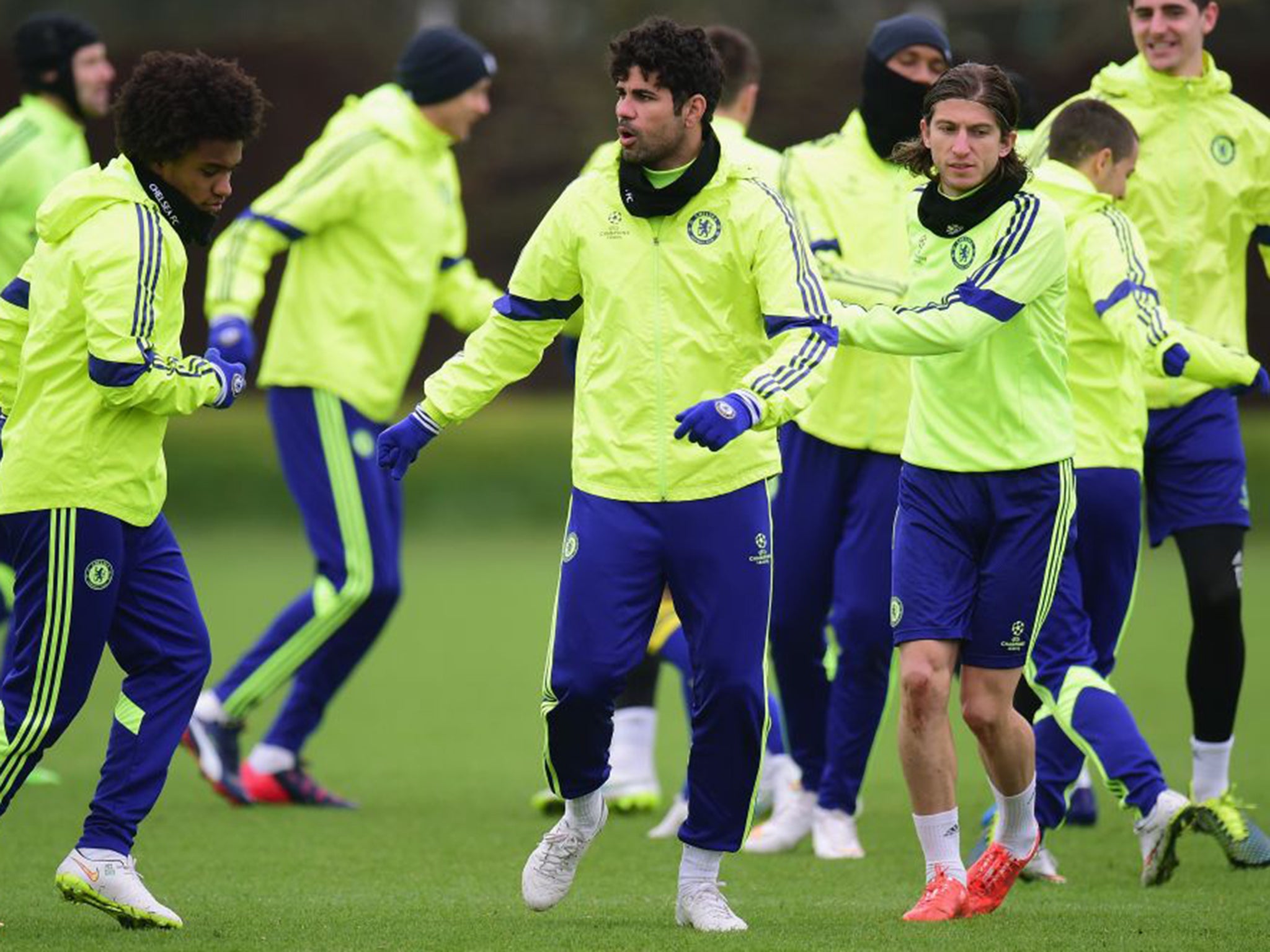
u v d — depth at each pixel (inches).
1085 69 3698.3
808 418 993.5
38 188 1220.5
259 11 4662.9
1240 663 977.5
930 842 770.2
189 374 730.8
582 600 730.2
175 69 724.0
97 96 1252.5
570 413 3814.0
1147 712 1504.7
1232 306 1033.5
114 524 731.4
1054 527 761.6
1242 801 1043.9
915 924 749.3
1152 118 1014.4
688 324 726.5
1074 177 898.1
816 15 4461.1
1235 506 980.6
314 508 1170.6
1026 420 757.3
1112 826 1085.8
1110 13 3909.9
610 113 4106.8
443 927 740.7
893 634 836.0
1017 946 697.0
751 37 4340.6
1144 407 929.5
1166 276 1015.0
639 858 972.6
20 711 732.7
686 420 674.8
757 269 724.7
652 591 737.0
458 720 1518.2
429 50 1191.6
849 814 994.1
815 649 1013.8
